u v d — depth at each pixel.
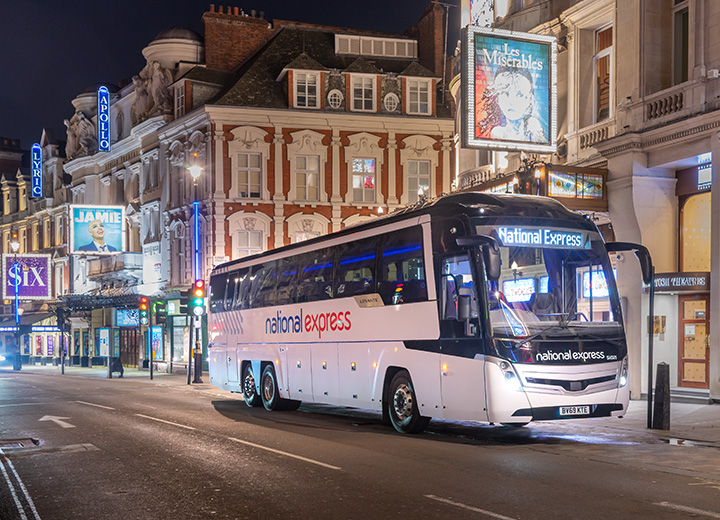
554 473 9.79
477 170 27.14
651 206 19.00
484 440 13.05
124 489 9.33
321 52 42.62
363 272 15.38
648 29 19.23
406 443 12.69
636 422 14.98
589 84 21.80
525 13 24.00
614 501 8.16
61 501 8.79
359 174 40.78
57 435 14.49
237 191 39.41
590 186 19.50
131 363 51.16
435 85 41.56
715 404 17.09
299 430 14.66
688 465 10.40
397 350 14.08
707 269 18.41
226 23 44.84
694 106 17.61
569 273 12.73
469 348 12.31
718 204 17.09
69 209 48.69
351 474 9.86
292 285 18.28
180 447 12.48
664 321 18.92
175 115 43.84
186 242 42.31
